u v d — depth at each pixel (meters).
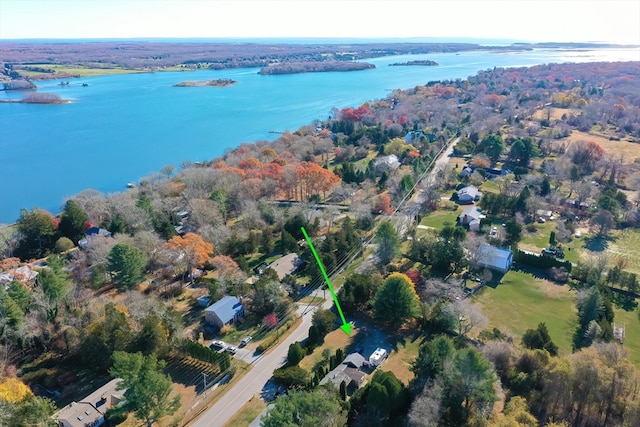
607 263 103.62
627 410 54.38
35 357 77.75
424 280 95.62
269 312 89.06
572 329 83.44
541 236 121.94
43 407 58.59
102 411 64.12
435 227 127.69
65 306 85.00
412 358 75.44
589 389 58.16
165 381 60.66
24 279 96.75
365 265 103.00
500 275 102.88
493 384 60.75
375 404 59.16
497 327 83.56
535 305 91.62
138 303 81.75
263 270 99.12
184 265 99.94
